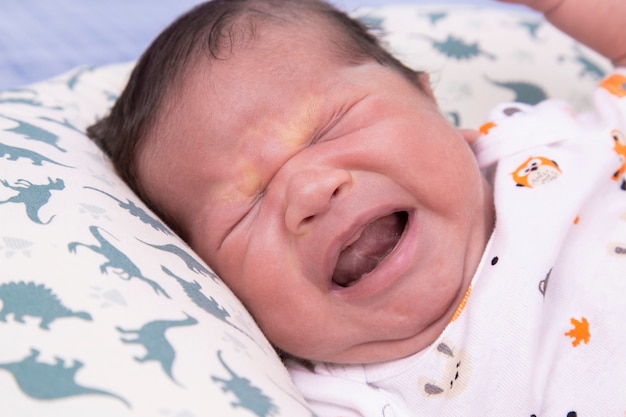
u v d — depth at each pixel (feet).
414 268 2.93
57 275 2.07
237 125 2.99
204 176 3.04
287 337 3.02
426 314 2.98
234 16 3.33
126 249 2.36
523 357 2.90
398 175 2.93
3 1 6.49
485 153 3.62
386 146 2.94
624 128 3.69
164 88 3.19
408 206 2.93
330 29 3.35
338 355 3.16
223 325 2.31
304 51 3.18
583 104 4.87
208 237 3.06
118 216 2.61
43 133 3.22
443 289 2.97
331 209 2.78
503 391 2.91
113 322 1.97
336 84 3.10
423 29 5.15
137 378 1.83
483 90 4.89
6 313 1.92
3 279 2.02
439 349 3.07
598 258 3.10
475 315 3.00
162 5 6.88
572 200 3.23
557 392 2.88
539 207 3.18
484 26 5.15
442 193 2.97
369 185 2.87
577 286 3.03
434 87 4.86
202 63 3.14
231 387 1.96
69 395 1.73
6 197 2.36
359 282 2.89
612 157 3.47
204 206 3.06
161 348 1.95
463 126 4.79
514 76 4.93
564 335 2.96
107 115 3.89
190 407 1.81
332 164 2.90
